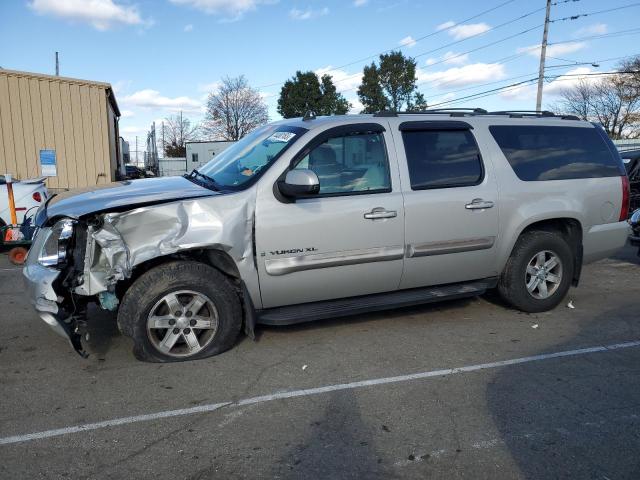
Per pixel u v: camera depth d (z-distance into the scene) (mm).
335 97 54000
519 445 3158
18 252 8508
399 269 4957
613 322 5418
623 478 2848
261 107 61906
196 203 4215
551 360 4438
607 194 5840
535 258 5574
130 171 44031
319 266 4613
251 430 3332
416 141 5047
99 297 4180
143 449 3121
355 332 5090
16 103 16812
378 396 3787
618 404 3666
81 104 17625
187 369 4227
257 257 4418
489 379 4070
